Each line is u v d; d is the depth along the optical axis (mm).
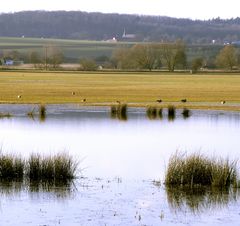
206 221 62656
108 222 61969
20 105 189250
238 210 66688
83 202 69062
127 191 74438
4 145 111250
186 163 78500
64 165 80750
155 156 101250
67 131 135375
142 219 63156
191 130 139875
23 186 75688
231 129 142000
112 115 171500
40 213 64688
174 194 73312
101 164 92750
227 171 77375
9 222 61500
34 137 124188
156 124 151375
